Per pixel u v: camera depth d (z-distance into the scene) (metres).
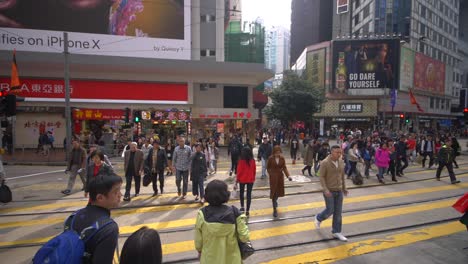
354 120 41.53
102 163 7.59
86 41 23.58
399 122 41.78
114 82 23.17
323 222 6.43
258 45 34.88
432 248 5.16
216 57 27.23
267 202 8.12
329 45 42.69
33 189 9.80
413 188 9.92
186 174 8.66
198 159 8.12
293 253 4.97
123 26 24.20
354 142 10.97
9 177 12.25
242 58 33.06
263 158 11.67
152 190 9.59
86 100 22.66
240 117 25.92
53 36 23.00
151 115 22.23
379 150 10.77
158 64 22.52
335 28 56.91
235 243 2.83
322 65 43.25
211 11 27.30
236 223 2.88
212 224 2.79
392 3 45.47
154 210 7.41
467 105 49.38
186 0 25.22
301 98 29.44
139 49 24.48
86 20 23.58
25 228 6.18
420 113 47.34
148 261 1.81
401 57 41.81
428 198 8.56
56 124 22.56
